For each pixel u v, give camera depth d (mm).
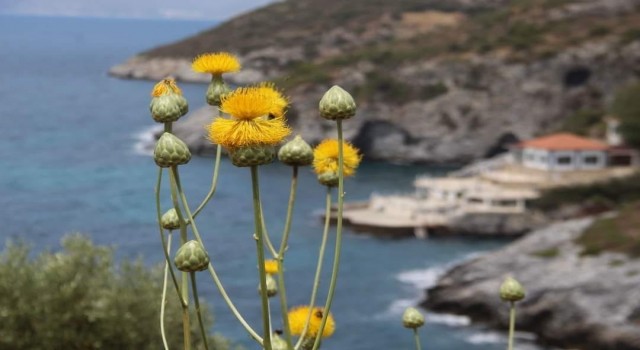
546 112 132875
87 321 18469
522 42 137250
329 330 3910
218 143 3234
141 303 18391
